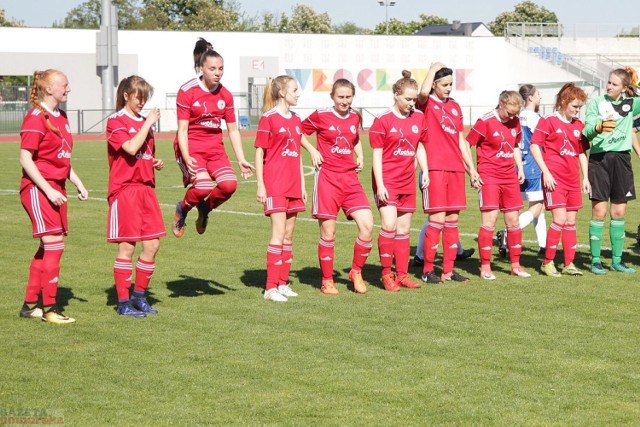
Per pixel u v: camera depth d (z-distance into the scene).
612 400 9.13
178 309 13.29
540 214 18.09
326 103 90.75
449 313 12.95
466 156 15.38
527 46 98.19
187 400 9.16
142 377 9.91
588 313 12.93
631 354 10.75
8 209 25.66
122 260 12.93
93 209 25.53
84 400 9.16
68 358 10.66
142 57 83.62
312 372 10.06
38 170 12.24
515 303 13.62
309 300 13.93
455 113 15.09
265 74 88.25
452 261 15.48
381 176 14.41
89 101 81.94
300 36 89.00
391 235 14.60
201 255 18.03
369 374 9.98
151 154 12.89
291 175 13.98
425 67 94.25
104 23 72.06
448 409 8.86
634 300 13.83
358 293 14.48
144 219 12.91
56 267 12.45
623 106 15.78
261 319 12.62
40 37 79.69
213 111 13.59
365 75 91.81
